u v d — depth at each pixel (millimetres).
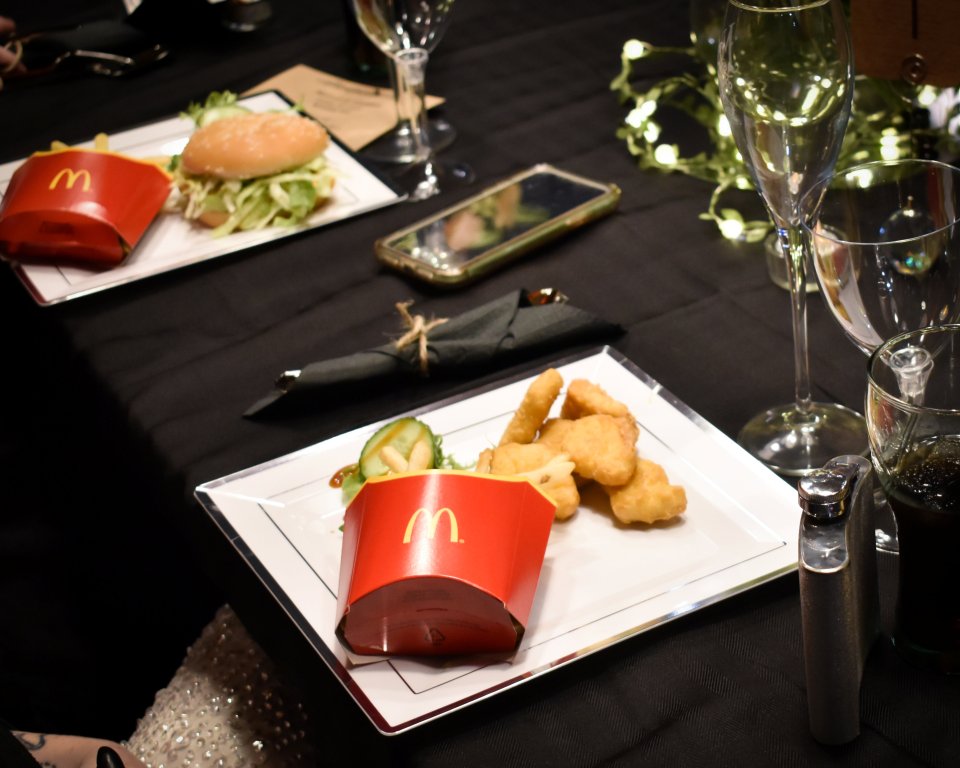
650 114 1352
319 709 740
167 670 1455
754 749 619
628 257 1126
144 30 1712
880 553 721
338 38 1650
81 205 1142
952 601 613
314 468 845
